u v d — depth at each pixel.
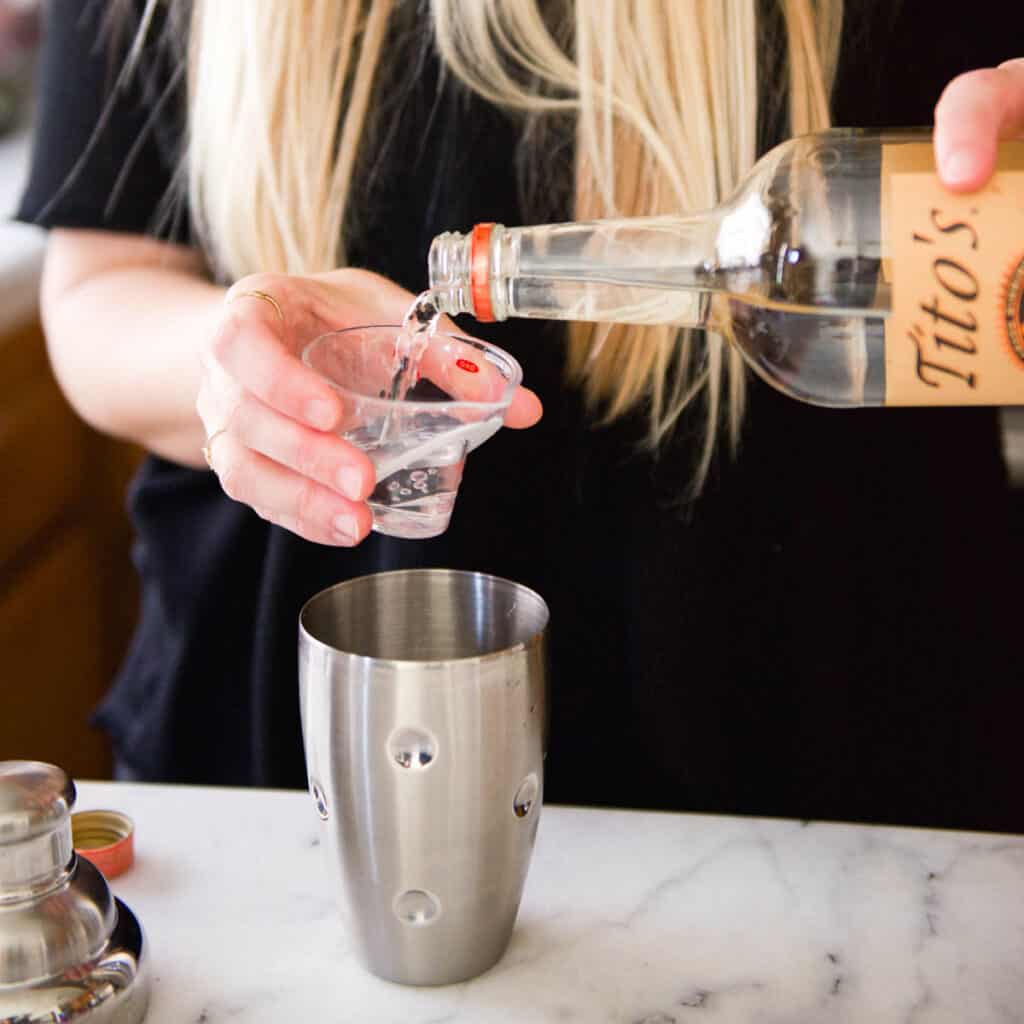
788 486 1.02
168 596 1.15
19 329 1.85
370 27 0.98
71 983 0.63
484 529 1.04
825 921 0.73
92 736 2.16
